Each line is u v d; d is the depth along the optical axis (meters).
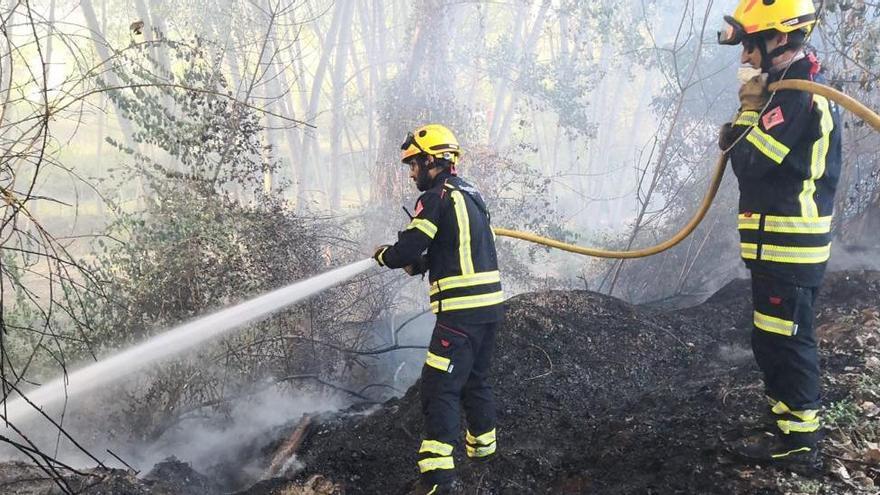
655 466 3.12
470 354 3.13
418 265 3.28
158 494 3.34
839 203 6.23
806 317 2.71
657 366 4.54
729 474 2.86
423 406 3.17
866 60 5.68
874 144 6.32
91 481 3.16
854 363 3.49
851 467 2.73
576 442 3.67
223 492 4.11
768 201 2.69
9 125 3.25
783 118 2.60
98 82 4.74
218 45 7.44
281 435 4.74
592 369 4.48
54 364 5.25
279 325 5.73
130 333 5.33
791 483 2.70
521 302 5.12
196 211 5.57
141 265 5.46
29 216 2.96
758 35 2.70
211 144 5.85
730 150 2.83
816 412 2.81
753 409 3.25
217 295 5.44
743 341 4.70
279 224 5.86
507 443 3.81
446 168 3.23
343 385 6.41
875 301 4.37
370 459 3.89
